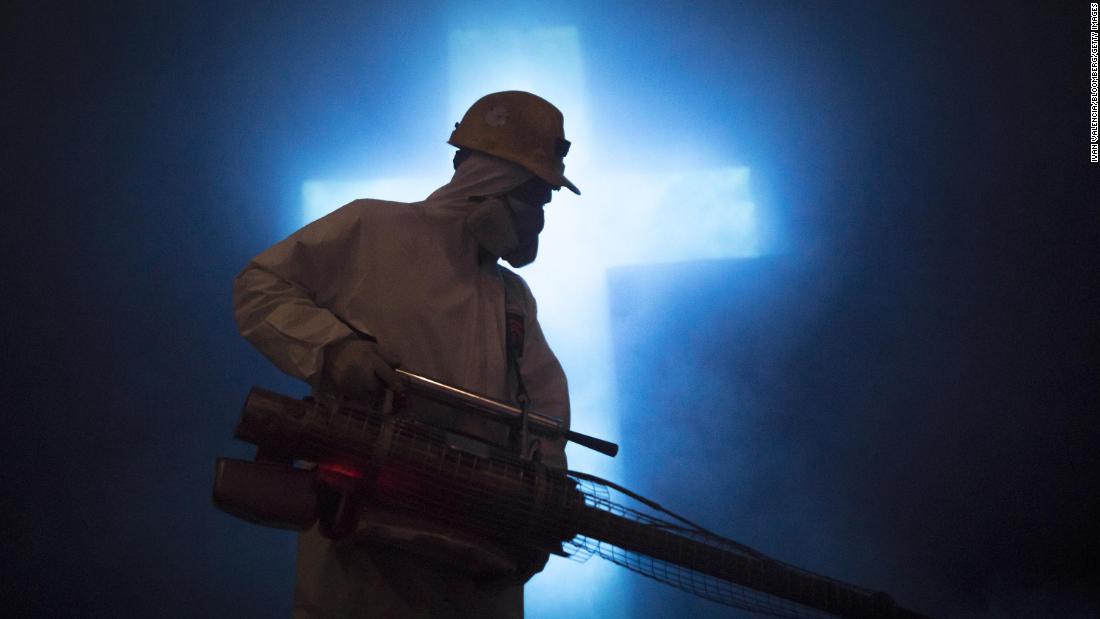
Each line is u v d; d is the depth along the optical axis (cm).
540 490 171
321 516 162
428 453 166
